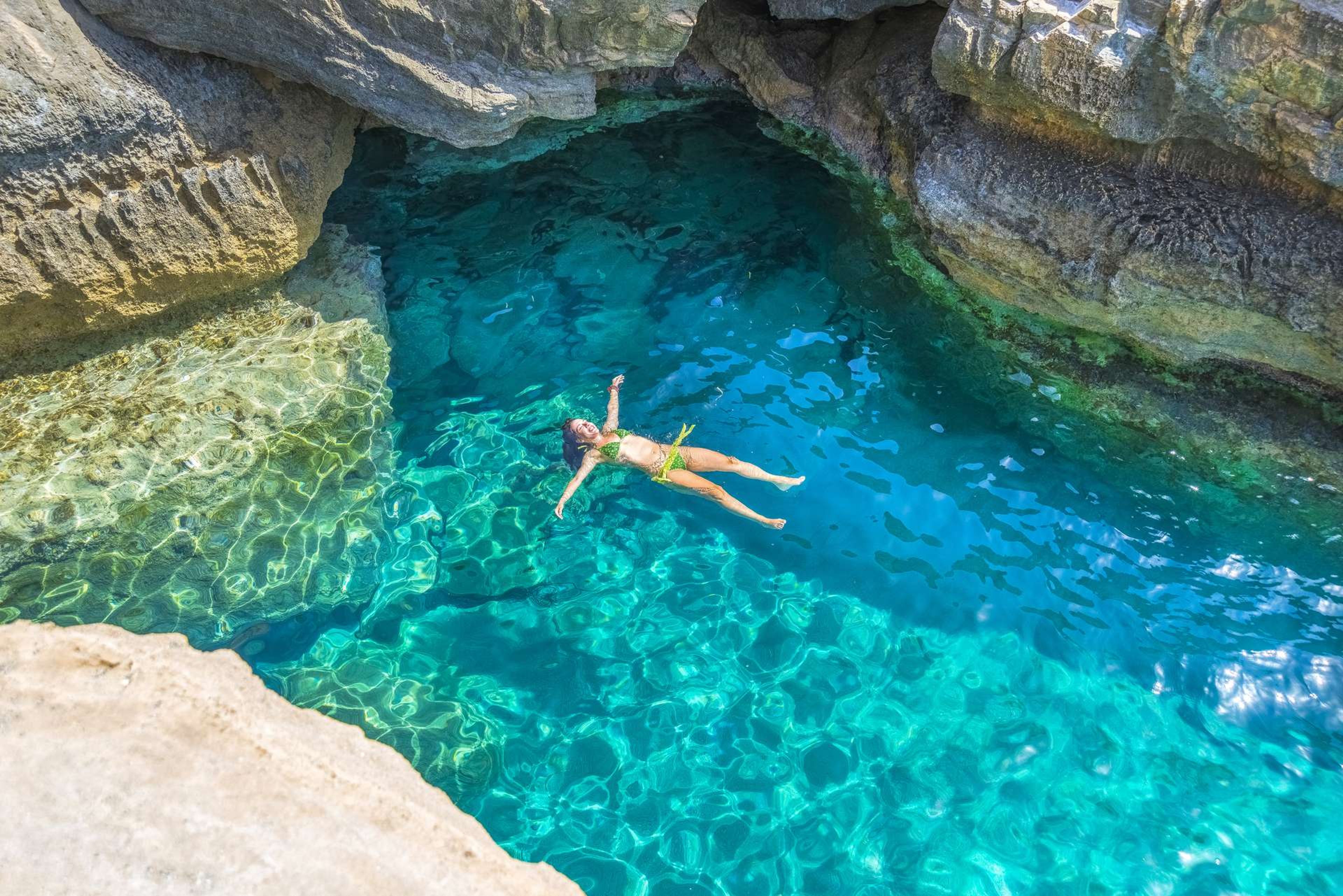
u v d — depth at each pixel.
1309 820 4.90
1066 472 6.54
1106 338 7.12
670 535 6.31
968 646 5.68
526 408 7.06
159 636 4.11
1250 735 5.25
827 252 8.27
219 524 6.34
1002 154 7.06
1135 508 6.30
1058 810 4.96
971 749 5.21
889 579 6.01
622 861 4.76
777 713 5.39
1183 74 5.83
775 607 5.90
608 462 6.48
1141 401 6.84
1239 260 6.08
